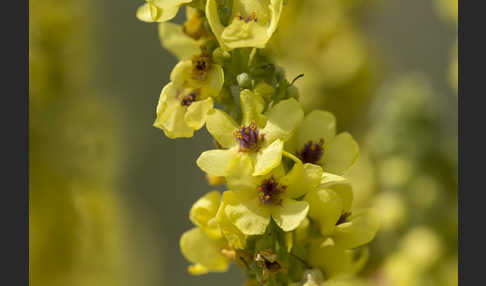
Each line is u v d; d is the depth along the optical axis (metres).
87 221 0.37
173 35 0.24
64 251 0.35
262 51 0.23
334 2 0.39
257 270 0.23
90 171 0.38
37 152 0.35
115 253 0.39
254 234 0.22
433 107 0.33
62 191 0.36
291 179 0.22
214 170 0.22
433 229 0.33
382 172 0.34
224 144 0.22
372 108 0.37
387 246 0.34
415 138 0.33
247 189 0.22
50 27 0.36
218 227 0.23
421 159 0.33
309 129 0.23
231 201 0.22
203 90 0.23
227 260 0.24
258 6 0.23
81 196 0.37
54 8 0.37
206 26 0.23
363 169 0.35
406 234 0.33
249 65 0.23
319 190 0.22
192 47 0.24
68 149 0.37
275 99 0.23
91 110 0.39
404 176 0.33
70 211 0.36
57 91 0.36
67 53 0.37
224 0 0.23
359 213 0.23
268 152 0.22
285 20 0.38
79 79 0.39
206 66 0.23
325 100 0.38
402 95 0.34
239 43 0.22
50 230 0.35
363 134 0.38
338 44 0.38
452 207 0.33
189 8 0.24
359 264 0.24
